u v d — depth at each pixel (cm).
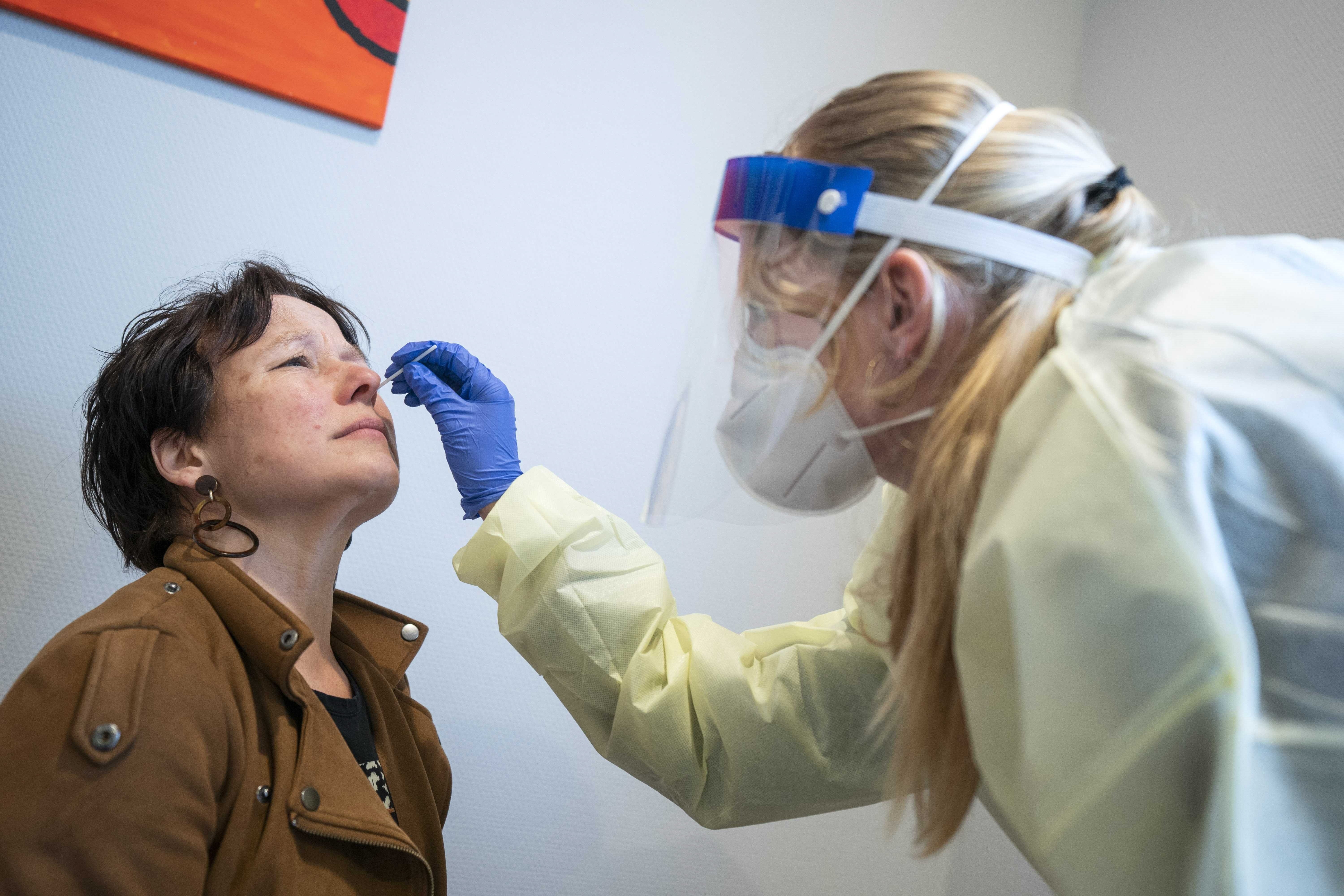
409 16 136
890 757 99
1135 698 47
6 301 112
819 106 91
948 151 69
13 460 110
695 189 156
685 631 105
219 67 122
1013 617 52
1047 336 64
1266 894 43
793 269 71
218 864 68
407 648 104
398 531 130
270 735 77
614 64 151
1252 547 48
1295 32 149
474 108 140
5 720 63
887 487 94
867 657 99
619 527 107
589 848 137
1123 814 48
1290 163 146
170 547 86
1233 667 45
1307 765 45
